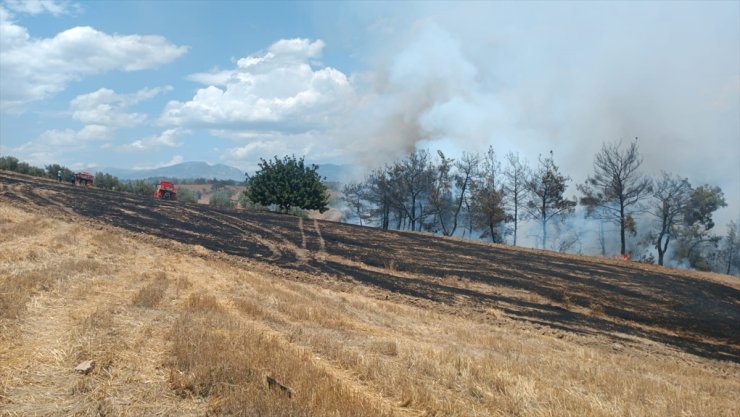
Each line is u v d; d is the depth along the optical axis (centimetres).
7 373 617
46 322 857
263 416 547
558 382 884
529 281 2425
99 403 559
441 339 1242
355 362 828
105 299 1094
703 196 4669
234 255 2339
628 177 4159
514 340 1377
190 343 772
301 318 1220
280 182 4750
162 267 1680
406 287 2108
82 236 1983
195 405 580
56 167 5169
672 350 1611
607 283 2528
